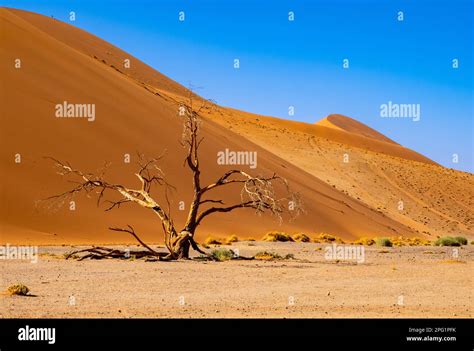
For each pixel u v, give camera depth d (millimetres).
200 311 12758
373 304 13953
